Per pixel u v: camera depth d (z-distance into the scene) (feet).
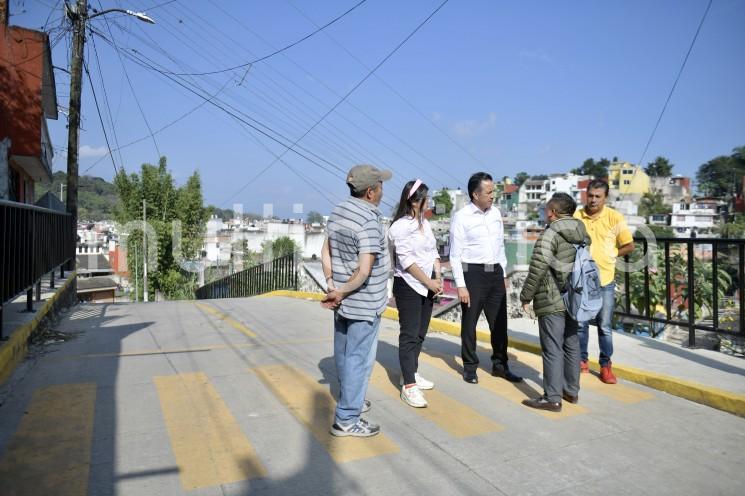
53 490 9.53
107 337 23.71
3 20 44.70
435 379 17.20
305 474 10.41
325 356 20.12
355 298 11.85
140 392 15.23
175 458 10.96
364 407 14.03
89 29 46.26
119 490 9.60
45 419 12.96
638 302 24.73
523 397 15.38
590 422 13.48
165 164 115.03
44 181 66.95
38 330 22.40
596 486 10.23
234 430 12.52
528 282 14.21
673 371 16.98
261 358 19.67
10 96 45.01
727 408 14.26
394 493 9.78
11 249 17.16
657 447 12.05
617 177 345.51
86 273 155.43
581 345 17.93
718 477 10.69
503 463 11.10
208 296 79.71
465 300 16.17
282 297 44.27
